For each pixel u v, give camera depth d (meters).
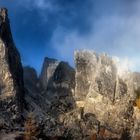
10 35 156.25
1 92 140.50
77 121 149.50
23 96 152.00
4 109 136.62
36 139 130.25
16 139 124.44
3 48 145.75
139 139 147.75
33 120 136.50
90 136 143.38
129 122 155.12
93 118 154.25
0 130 128.00
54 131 140.38
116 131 151.38
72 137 142.38
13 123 134.25
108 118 156.25
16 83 146.38
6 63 144.12
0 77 142.38
